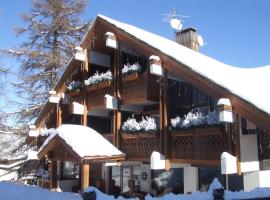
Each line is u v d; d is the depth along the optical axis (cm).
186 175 1328
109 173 1681
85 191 740
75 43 2522
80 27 2536
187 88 1400
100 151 1305
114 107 1428
